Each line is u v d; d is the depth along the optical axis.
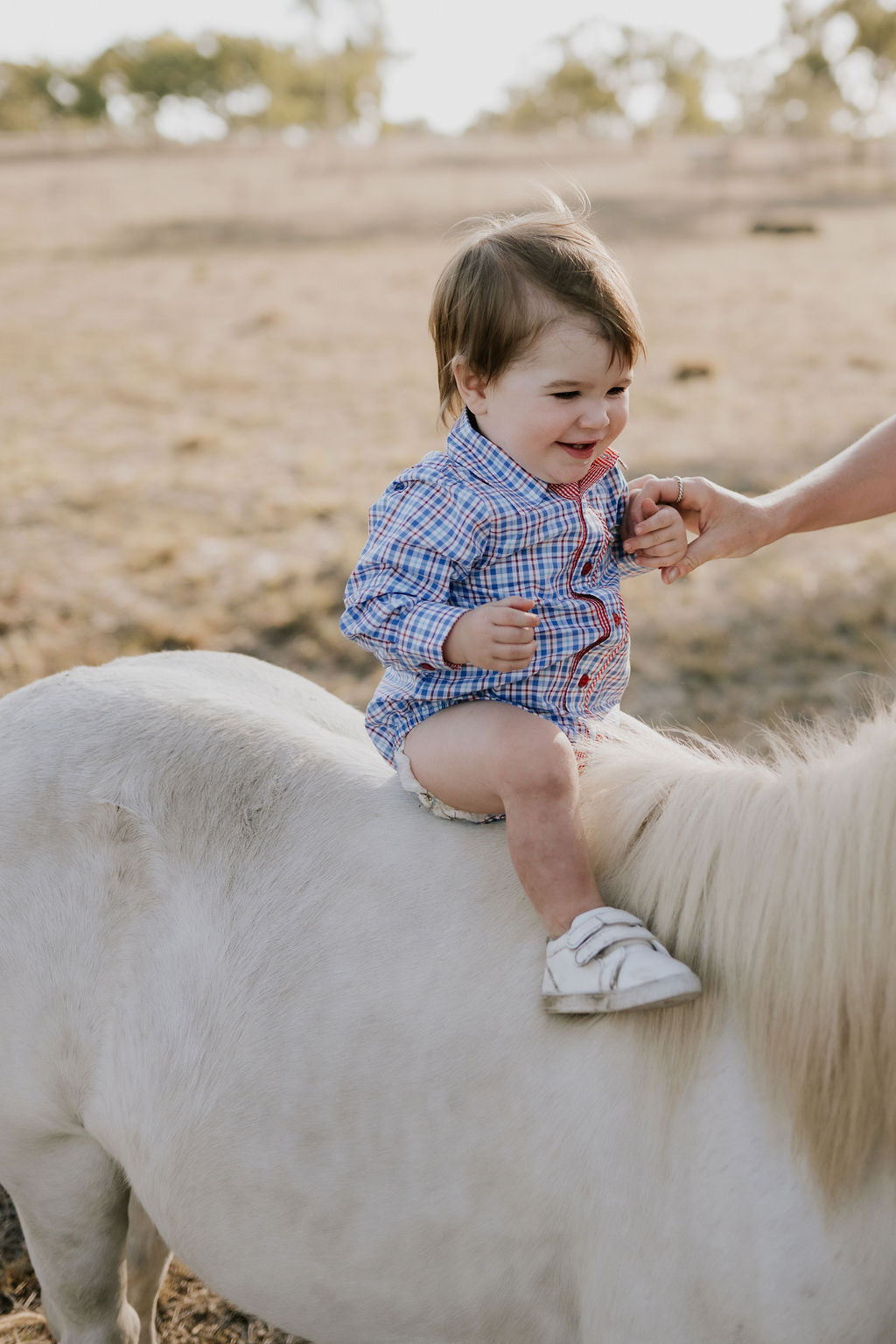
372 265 20.02
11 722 1.85
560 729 1.50
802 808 1.39
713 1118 1.35
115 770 1.72
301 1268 1.58
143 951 1.64
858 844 1.34
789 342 12.61
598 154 45.56
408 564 1.48
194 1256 1.69
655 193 30.81
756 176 35.09
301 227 25.75
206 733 1.77
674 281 17.16
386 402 10.62
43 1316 2.34
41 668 5.14
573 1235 1.41
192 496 7.81
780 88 42.56
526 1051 1.43
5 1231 2.59
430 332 1.59
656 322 13.99
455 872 1.57
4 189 34.00
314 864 1.62
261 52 67.12
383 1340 1.61
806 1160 1.31
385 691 1.61
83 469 8.49
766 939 1.36
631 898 1.49
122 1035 1.64
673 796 1.49
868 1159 1.31
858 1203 1.30
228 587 6.07
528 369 1.45
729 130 54.06
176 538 6.83
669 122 63.25
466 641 1.40
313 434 9.55
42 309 15.97
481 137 57.56
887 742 1.38
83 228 25.66
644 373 11.34
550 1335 1.49
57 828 1.69
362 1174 1.49
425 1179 1.46
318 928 1.57
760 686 4.88
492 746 1.47
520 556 1.50
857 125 39.41
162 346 13.40
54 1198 1.82
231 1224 1.60
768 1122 1.33
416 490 1.51
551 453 1.49
